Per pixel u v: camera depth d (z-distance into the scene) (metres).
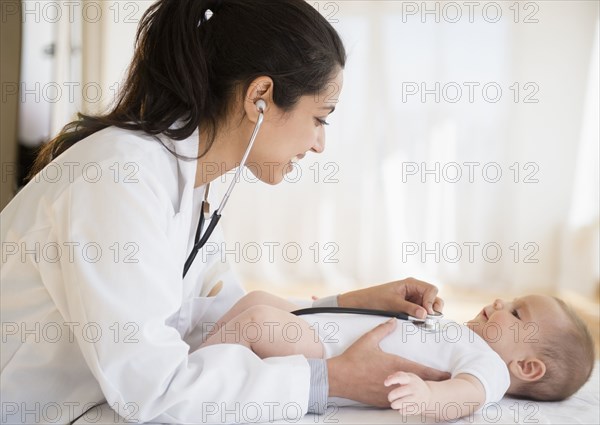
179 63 1.15
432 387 1.16
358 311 1.43
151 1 4.41
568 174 4.59
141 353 1.02
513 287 4.64
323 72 1.19
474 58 4.62
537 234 4.63
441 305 1.48
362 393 1.18
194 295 1.52
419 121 4.69
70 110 3.69
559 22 4.54
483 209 4.66
